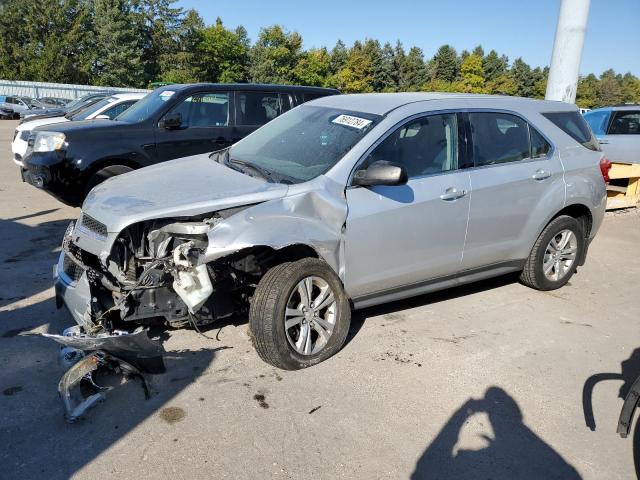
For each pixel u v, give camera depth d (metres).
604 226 8.90
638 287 5.92
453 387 3.67
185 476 2.73
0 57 50.62
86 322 3.44
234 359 3.84
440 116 4.47
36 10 51.09
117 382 3.50
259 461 2.87
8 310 4.45
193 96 7.45
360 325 4.51
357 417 3.29
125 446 2.92
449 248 4.47
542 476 2.92
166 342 4.01
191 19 60.84
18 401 3.26
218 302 3.73
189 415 3.21
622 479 2.95
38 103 34.88
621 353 4.32
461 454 3.04
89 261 3.70
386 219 4.01
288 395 3.46
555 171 5.10
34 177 6.67
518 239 5.00
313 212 3.73
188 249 3.39
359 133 4.12
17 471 2.71
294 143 4.41
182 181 3.93
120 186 3.94
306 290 3.69
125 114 7.69
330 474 2.81
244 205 3.57
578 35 9.00
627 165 9.57
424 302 5.09
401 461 2.95
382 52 81.81
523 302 5.23
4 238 6.43
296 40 65.62
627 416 2.79
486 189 4.57
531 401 3.58
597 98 103.06
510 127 4.92
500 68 91.25
